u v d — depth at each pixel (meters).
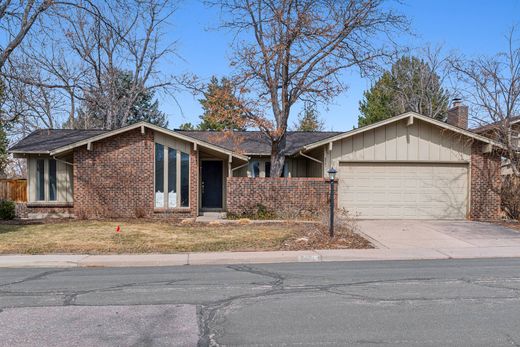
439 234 13.24
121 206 17.58
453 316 5.62
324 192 17.05
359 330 5.12
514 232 13.57
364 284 7.48
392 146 17.05
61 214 18.88
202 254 10.39
